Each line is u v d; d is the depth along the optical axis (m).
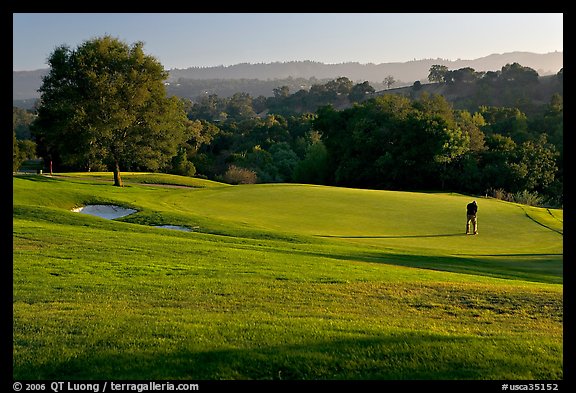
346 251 16.95
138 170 76.12
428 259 16.48
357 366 6.46
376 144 67.25
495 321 8.74
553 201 58.62
